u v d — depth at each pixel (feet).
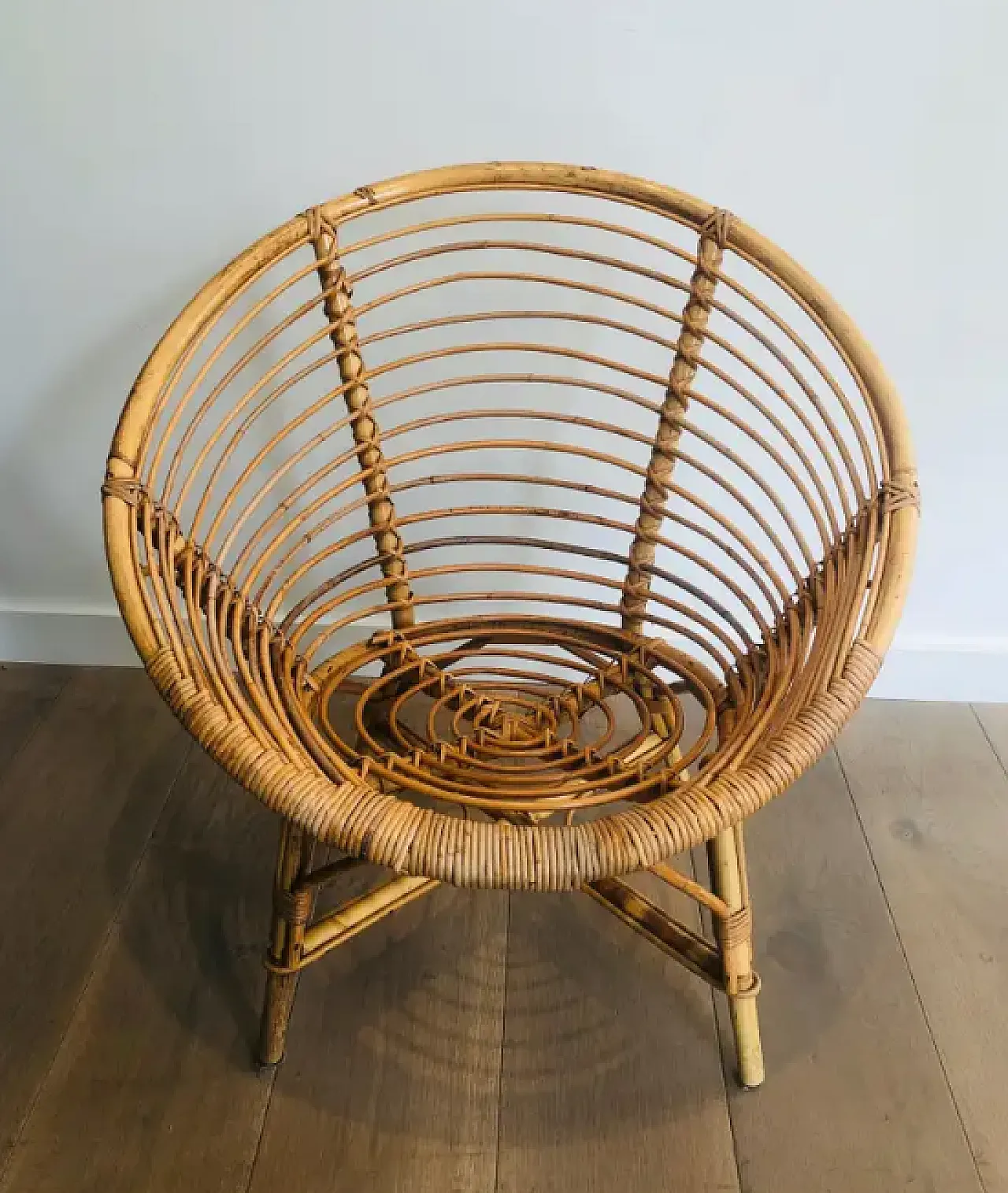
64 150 3.62
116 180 3.68
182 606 3.24
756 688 3.10
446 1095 3.47
